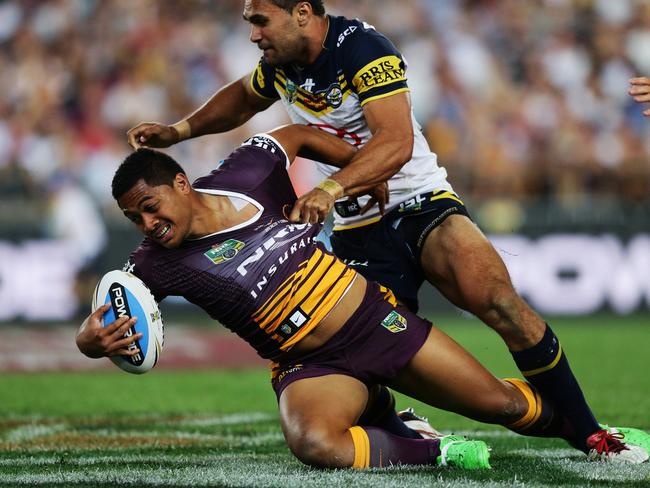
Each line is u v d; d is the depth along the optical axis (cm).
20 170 5369
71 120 5962
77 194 4888
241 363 3706
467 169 5547
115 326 1419
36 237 4834
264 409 2503
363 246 1738
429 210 1683
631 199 5422
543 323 1570
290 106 1741
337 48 1630
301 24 1609
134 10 6359
